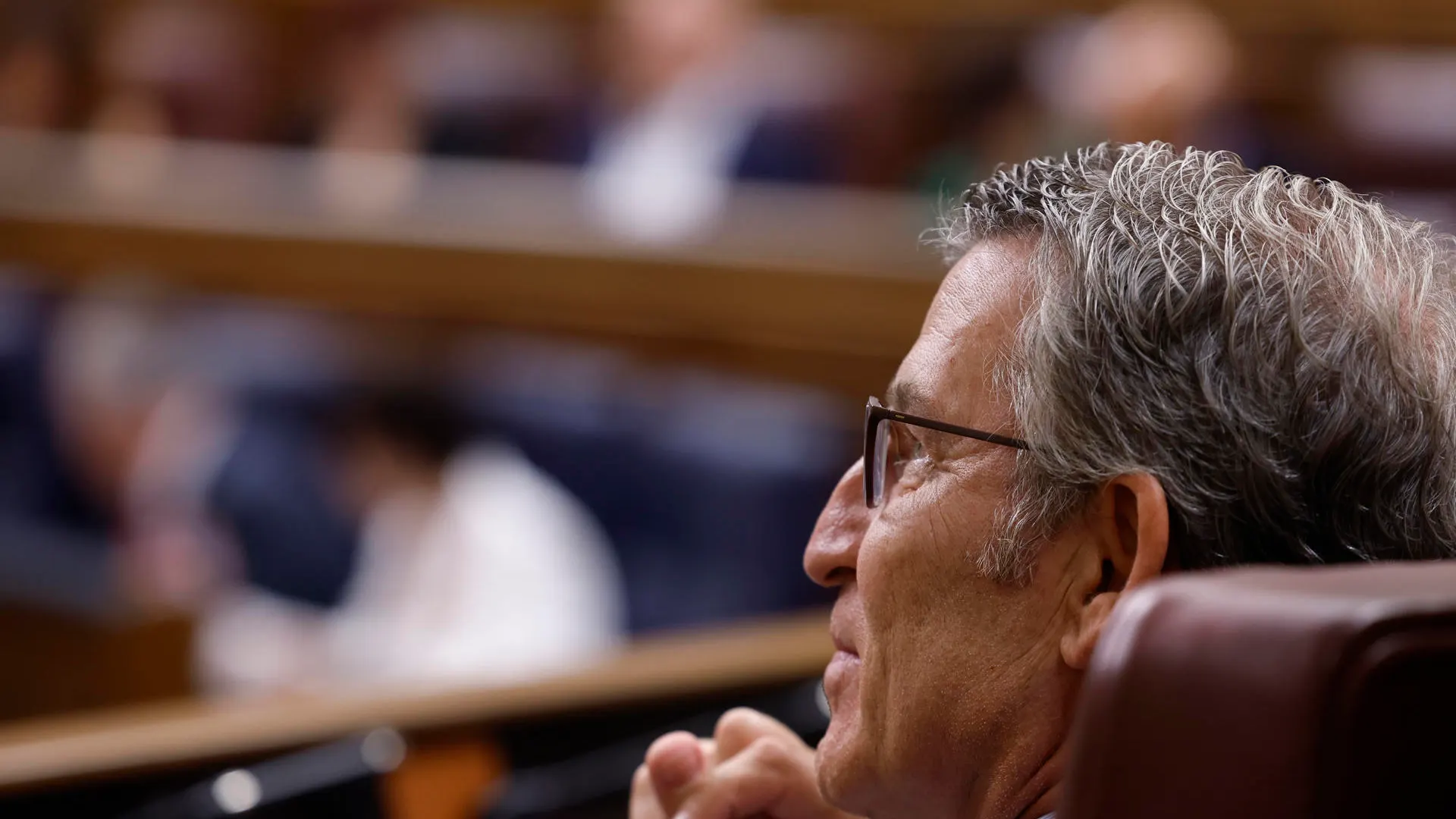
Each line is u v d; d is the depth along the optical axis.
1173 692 1.45
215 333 14.00
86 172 14.34
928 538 2.66
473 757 5.80
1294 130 13.03
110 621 11.22
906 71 13.62
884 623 2.73
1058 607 2.57
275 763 5.02
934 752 2.68
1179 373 2.46
